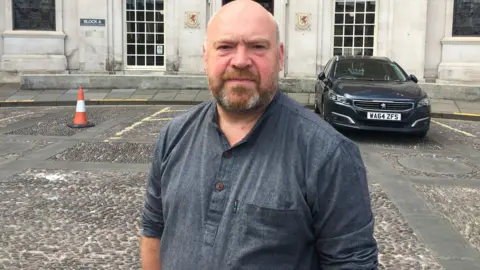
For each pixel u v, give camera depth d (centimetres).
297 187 161
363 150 864
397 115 918
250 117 176
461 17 1666
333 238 163
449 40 1659
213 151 175
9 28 1731
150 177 201
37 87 1634
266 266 160
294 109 176
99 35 1736
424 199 590
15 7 1730
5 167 715
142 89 1656
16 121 1132
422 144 932
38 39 1736
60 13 1744
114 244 448
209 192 170
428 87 1555
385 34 1697
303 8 1706
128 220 508
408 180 674
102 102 1463
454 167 754
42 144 877
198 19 1734
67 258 418
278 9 1705
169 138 192
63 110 1331
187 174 176
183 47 1747
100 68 1752
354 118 930
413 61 1686
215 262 163
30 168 711
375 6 1698
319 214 164
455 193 618
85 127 1048
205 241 166
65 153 806
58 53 1755
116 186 625
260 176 164
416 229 491
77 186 623
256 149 170
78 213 526
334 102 953
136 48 1773
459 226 502
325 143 165
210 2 1731
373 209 548
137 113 1269
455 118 1302
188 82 1661
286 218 159
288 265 162
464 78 1647
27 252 428
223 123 180
